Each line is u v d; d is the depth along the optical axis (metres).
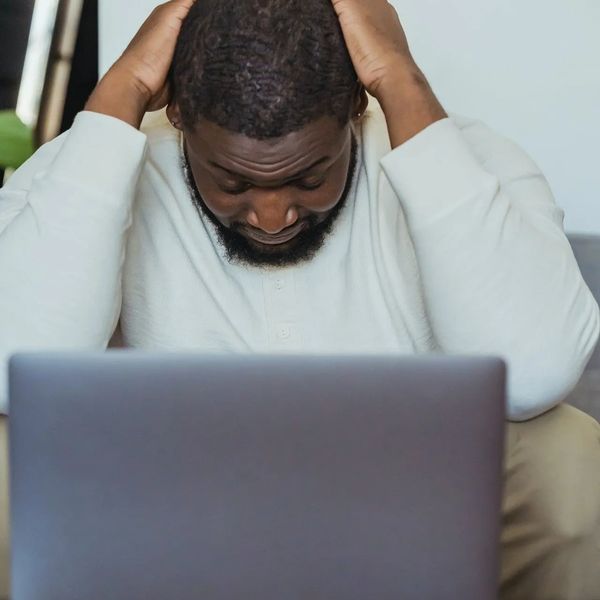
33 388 0.92
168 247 1.69
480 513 0.93
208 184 1.46
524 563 1.45
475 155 1.54
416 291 1.65
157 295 1.69
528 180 1.68
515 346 1.46
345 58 1.45
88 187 1.47
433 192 1.45
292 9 1.40
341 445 0.93
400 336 1.67
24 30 2.67
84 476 0.93
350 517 0.93
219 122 1.37
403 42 1.56
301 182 1.43
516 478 1.45
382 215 1.65
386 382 0.92
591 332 1.54
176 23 1.51
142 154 1.50
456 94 2.44
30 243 1.48
